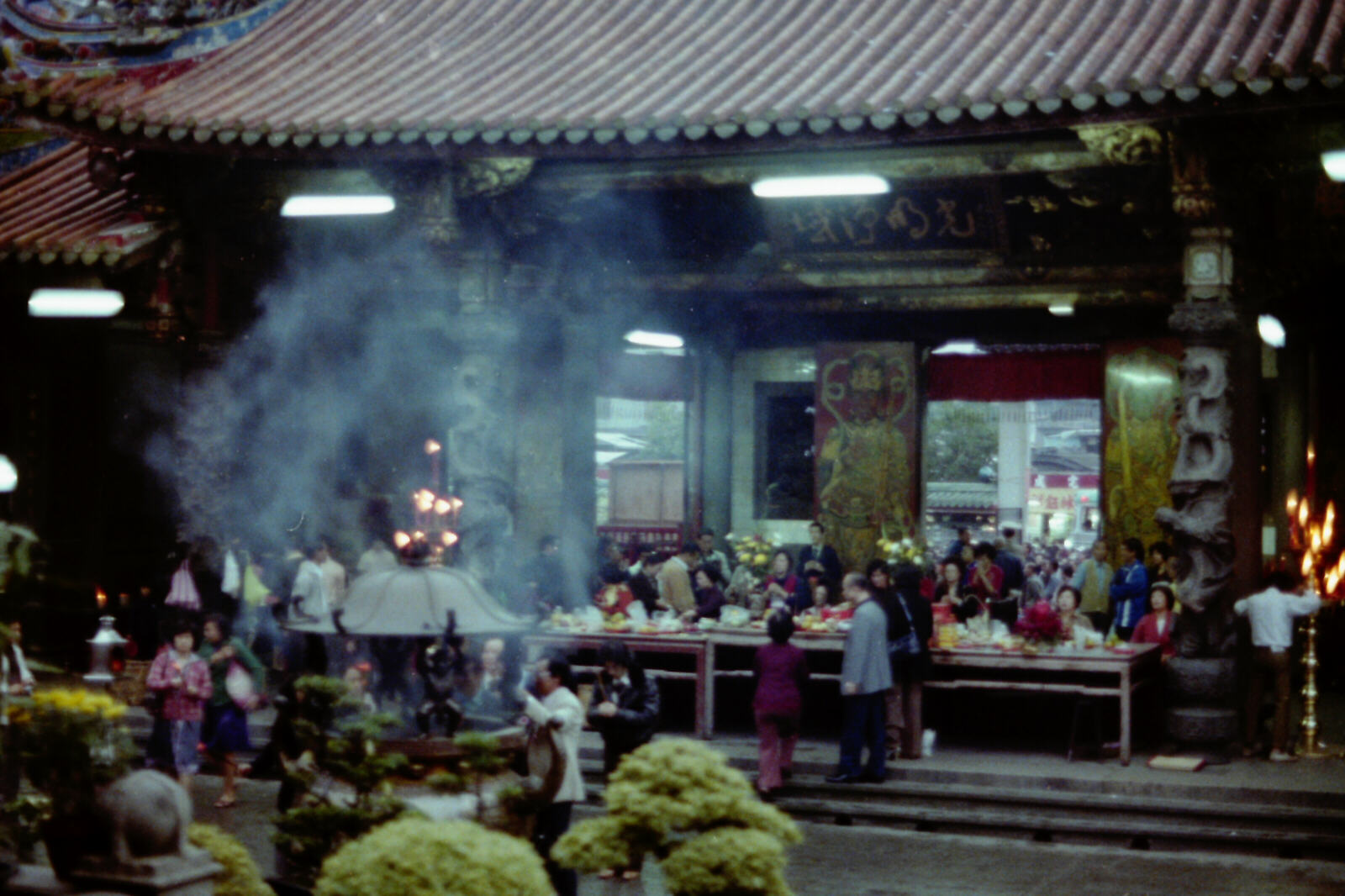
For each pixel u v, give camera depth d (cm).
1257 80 1448
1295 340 2156
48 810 718
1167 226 1817
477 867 632
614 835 708
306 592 1839
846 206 1928
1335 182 1747
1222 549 1588
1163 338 2130
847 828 1455
